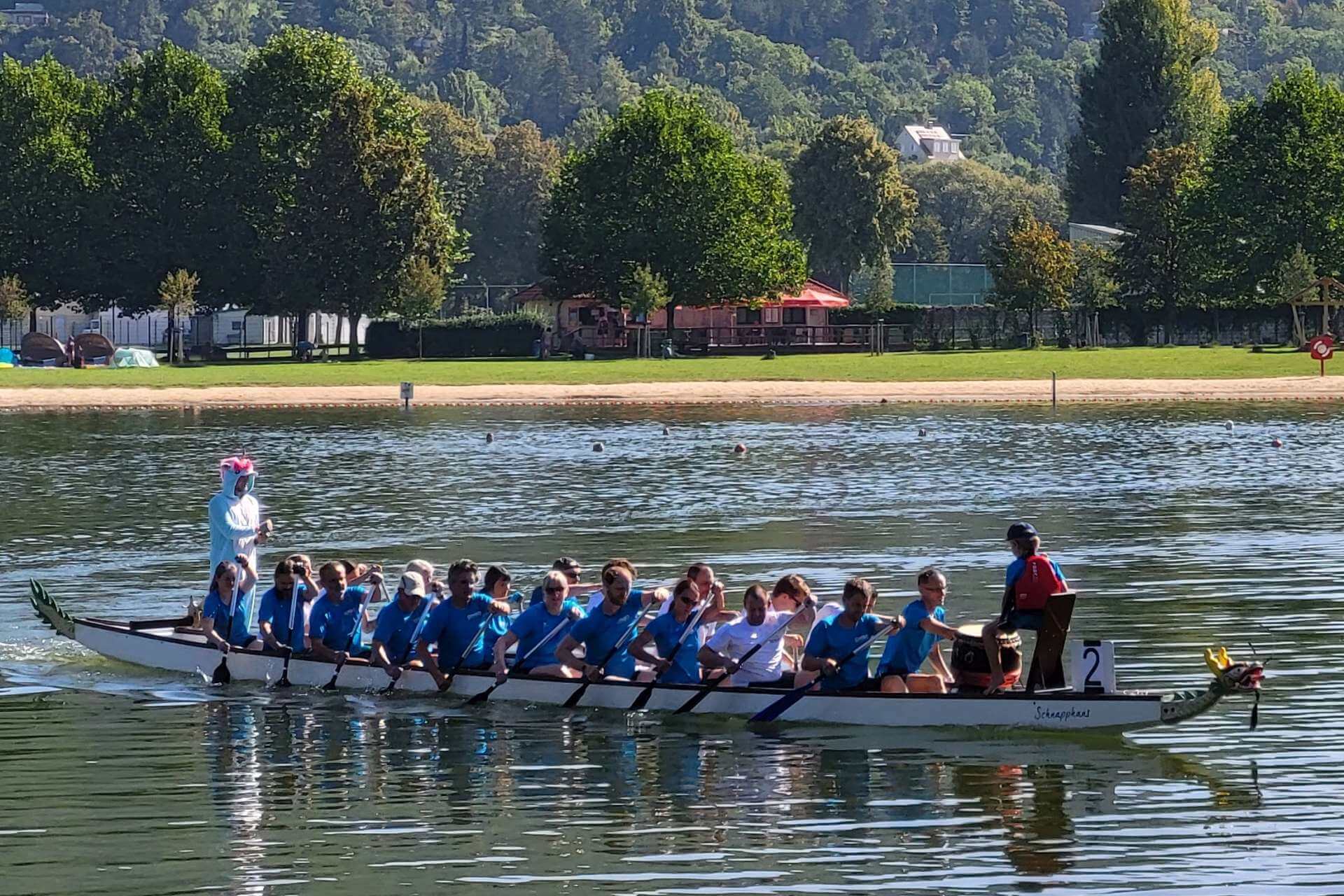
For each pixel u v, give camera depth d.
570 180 160.38
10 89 158.62
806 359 138.75
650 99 157.50
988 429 83.75
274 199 154.50
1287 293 148.12
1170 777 24.09
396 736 26.75
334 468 66.00
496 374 124.12
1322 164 154.62
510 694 28.78
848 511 52.41
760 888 20.08
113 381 116.25
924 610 27.30
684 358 143.38
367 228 150.88
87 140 158.00
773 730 26.84
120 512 52.69
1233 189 156.75
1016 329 162.88
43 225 153.62
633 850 21.39
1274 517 50.56
